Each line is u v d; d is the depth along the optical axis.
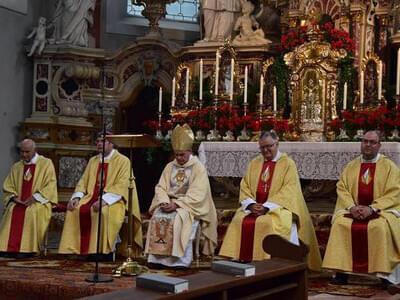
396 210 7.72
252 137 10.41
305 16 11.51
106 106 13.48
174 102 11.20
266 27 12.69
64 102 13.07
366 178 7.99
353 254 7.63
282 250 5.53
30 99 13.14
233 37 12.77
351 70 10.70
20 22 12.96
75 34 13.16
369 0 11.10
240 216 8.23
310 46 10.77
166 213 8.49
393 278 7.57
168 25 14.53
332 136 10.45
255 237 8.02
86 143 13.22
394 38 10.81
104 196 9.14
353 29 11.07
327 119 10.61
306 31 10.98
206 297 4.51
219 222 10.17
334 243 7.74
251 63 12.29
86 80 13.36
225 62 11.99
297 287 5.39
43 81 13.03
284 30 12.12
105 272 8.06
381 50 11.32
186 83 11.12
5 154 12.59
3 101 12.54
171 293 4.03
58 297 6.96
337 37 10.73
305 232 8.22
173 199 8.71
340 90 10.67
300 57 10.82
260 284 5.16
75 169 13.03
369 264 7.54
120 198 9.18
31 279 7.29
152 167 13.89
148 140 7.80
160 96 10.97
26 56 13.04
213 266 4.83
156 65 13.52
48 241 11.41
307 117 10.72
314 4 11.53
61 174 12.87
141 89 13.77
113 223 9.04
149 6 13.47
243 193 8.52
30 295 7.07
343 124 9.68
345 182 8.13
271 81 11.58
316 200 10.38
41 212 9.67
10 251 9.48
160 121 10.94
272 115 11.10
